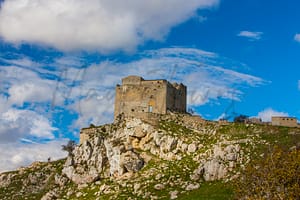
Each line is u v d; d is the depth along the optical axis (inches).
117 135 7268.7
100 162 7032.5
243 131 6565.0
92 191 6358.3
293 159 3356.3
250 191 3476.9
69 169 7249.0
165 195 5344.5
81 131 7810.0
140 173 6264.8
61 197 6673.2
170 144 6594.5
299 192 3147.1
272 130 6407.5
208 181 5442.9
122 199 5526.6
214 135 6692.9
